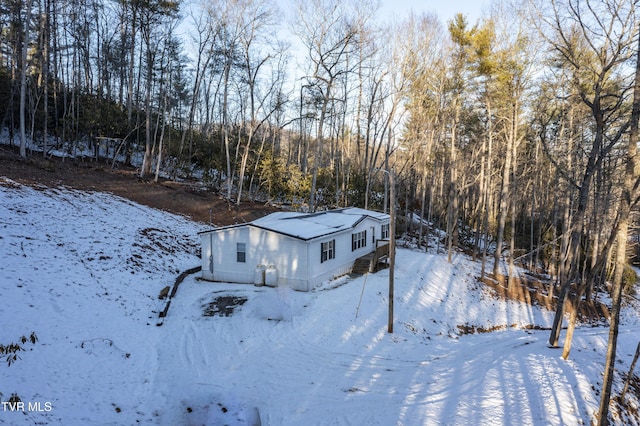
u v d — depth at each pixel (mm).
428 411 9570
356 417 9336
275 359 12273
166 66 37000
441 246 35938
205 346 12672
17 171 21703
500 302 23359
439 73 31312
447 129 36750
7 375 8742
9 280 12492
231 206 31141
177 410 9258
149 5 29156
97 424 8188
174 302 16203
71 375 9656
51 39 33875
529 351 14516
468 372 12398
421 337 16078
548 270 33375
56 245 16016
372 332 15289
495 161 34781
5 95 29312
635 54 11516
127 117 33281
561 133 23781
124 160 33406
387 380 11602
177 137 35531
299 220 22234
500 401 10039
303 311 15914
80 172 26188
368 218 25547
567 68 18266
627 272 30500
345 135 48594
